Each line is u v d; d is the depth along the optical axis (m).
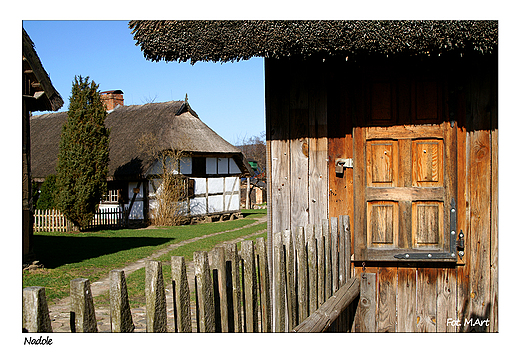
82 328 1.63
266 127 3.88
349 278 3.75
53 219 18.92
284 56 3.25
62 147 18.33
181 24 3.20
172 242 14.19
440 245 3.67
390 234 3.73
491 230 3.65
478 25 2.95
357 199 3.75
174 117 24.52
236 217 26.91
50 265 9.59
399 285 3.79
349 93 3.80
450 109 3.66
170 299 6.46
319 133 3.82
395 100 3.74
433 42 3.03
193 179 24.00
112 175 21.66
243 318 2.63
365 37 3.05
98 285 7.80
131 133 23.94
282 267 2.79
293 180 3.84
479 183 3.67
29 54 8.73
